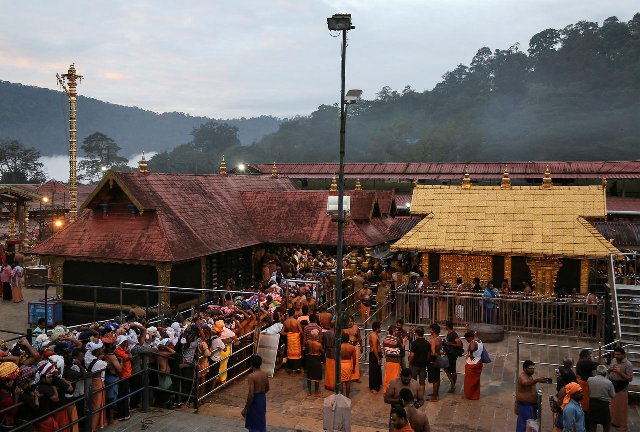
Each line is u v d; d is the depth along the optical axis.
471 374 15.95
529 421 11.97
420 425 10.14
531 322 23.36
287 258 31.14
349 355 16.00
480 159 150.50
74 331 14.67
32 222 66.25
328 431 12.44
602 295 26.22
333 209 13.11
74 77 36.22
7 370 10.61
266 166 64.56
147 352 14.39
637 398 16.12
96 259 24.19
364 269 29.14
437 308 24.30
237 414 14.53
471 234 27.47
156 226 24.88
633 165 52.44
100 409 12.65
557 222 26.95
